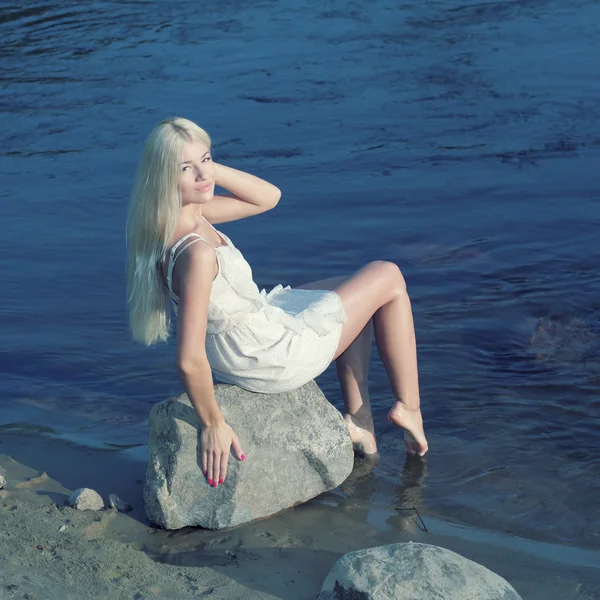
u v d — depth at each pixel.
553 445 4.63
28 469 4.33
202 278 3.62
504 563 3.71
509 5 13.95
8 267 6.84
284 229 7.45
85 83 11.26
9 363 5.52
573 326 5.88
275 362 4.00
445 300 6.26
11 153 9.22
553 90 10.55
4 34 13.33
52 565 3.36
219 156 8.98
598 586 3.54
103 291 6.50
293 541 3.86
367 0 14.52
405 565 3.32
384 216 7.67
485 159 8.80
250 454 3.98
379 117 9.96
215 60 11.96
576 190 8.02
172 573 3.48
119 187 8.34
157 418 3.99
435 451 4.62
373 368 5.44
